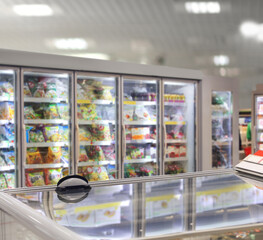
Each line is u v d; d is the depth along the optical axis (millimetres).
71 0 5762
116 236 691
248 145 7961
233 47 7461
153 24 6531
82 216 833
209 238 697
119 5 6172
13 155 3834
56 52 5695
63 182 1166
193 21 6961
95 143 4391
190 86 5152
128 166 4836
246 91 7934
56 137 4125
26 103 4035
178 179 1307
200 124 5098
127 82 4719
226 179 1283
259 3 7449
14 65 3658
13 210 918
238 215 838
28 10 5445
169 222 789
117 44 6219
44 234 725
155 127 4887
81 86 4281
